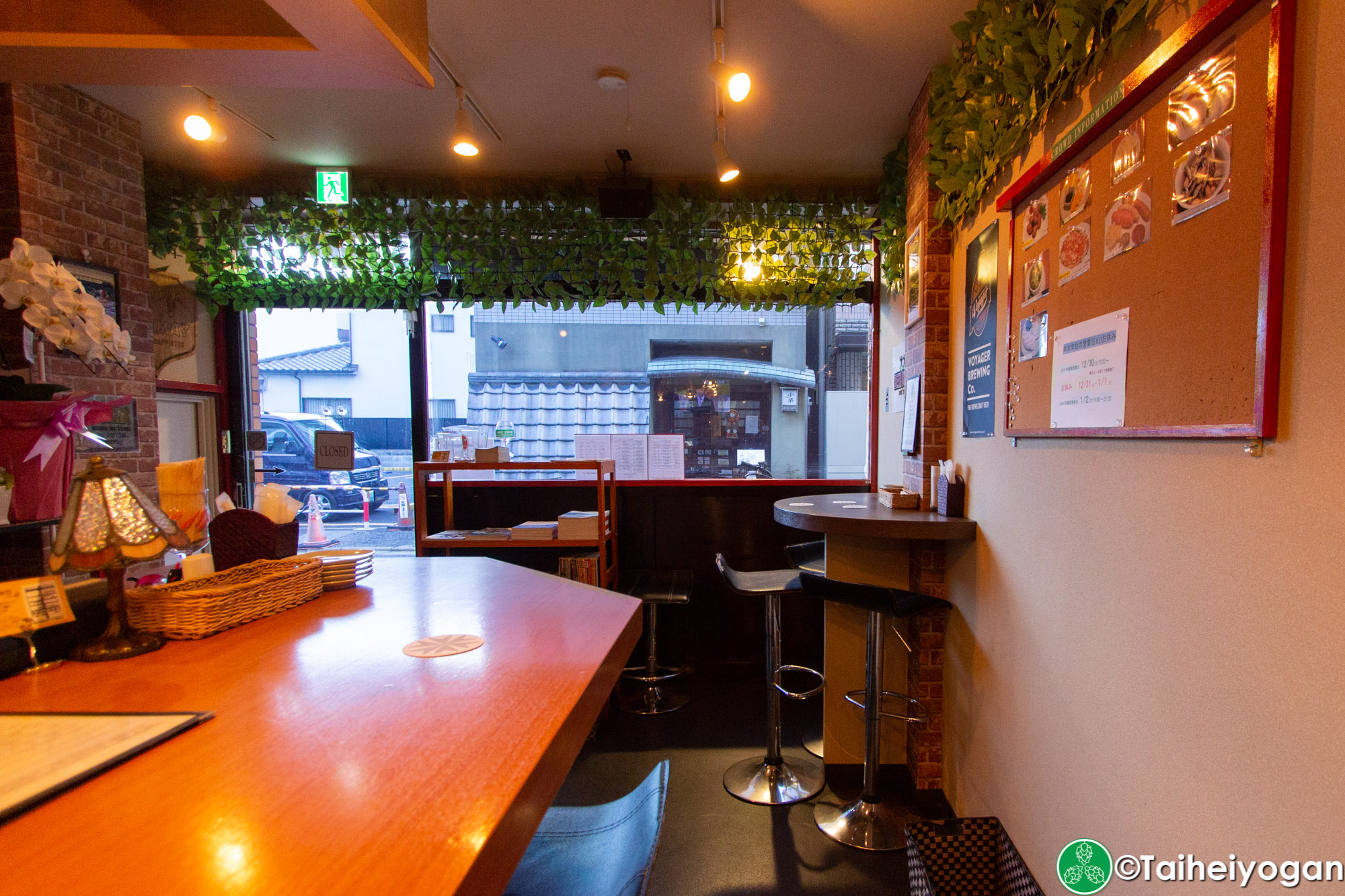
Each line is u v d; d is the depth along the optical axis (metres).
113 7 1.12
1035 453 1.54
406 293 3.31
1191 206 1.00
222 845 0.55
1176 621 1.03
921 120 2.43
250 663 1.00
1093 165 1.28
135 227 2.71
